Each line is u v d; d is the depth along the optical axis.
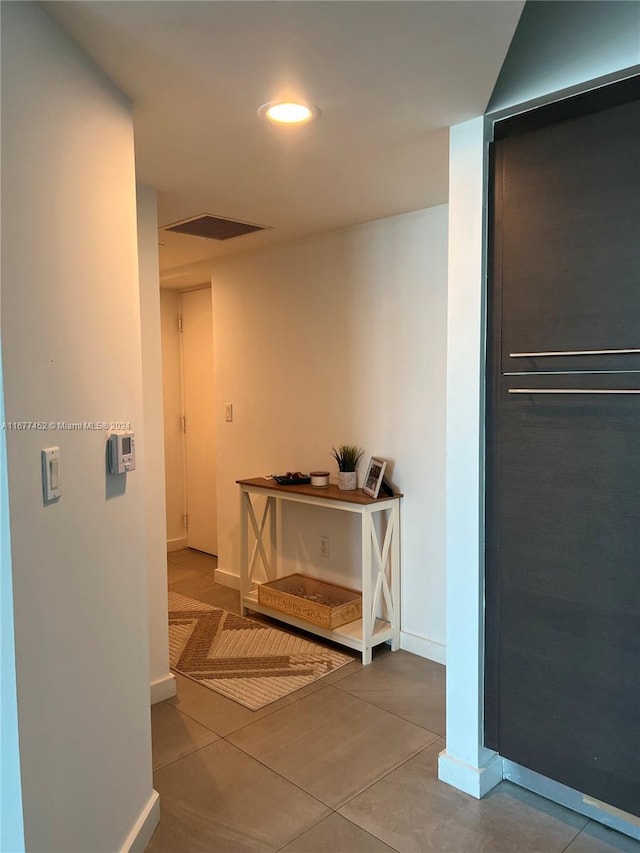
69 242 1.37
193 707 2.54
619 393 1.63
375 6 1.27
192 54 1.46
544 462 1.80
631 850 1.75
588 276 1.68
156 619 2.59
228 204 2.75
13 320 1.14
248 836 1.79
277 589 3.55
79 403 1.41
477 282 1.90
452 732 2.04
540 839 1.79
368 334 3.18
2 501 1.11
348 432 3.33
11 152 1.15
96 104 1.51
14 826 1.15
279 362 3.70
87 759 1.42
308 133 1.97
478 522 1.93
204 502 4.89
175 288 4.78
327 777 2.07
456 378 1.96
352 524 3.35
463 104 1.77
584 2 1.61
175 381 4.94
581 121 1.67
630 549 1.65
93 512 1.47
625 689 1.68
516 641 1.89
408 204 2.78
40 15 1.25
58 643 1.29
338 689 2.69
